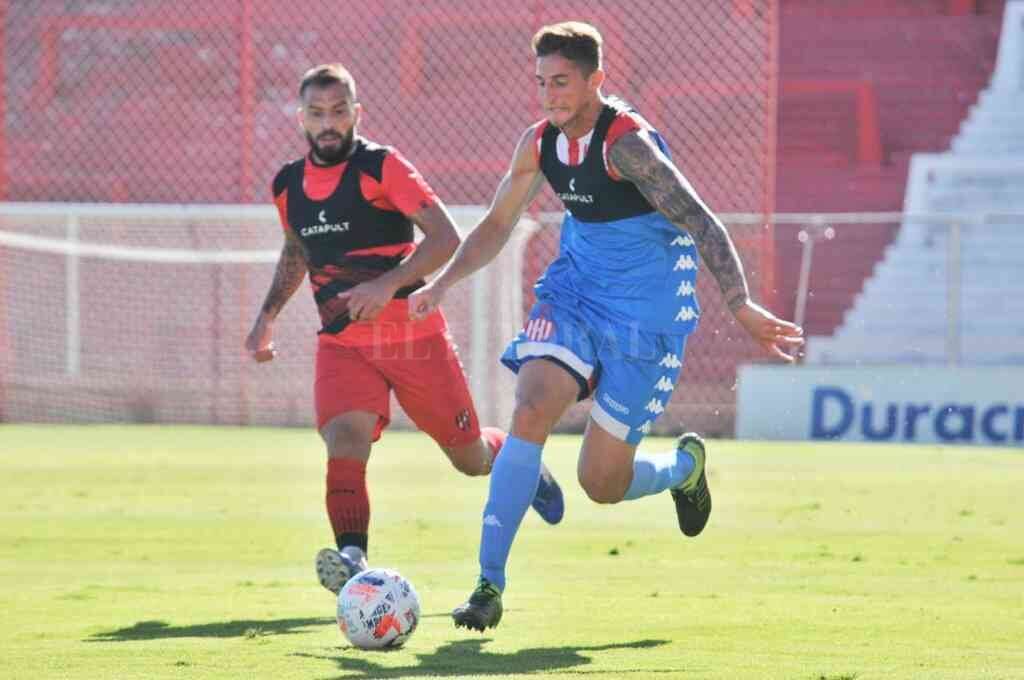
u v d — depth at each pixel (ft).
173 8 254.06
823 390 188.14
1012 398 183.52
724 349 212.43
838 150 280.31
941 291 251.19
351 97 73.77
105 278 213.25
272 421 210.59
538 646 57.98
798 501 119.24
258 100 248.73
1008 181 273.33
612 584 75.77
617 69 236.43
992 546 91.81
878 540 94.94
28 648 57.31
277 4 250.16
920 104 285.02
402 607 56.90
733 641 59.16
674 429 198.90
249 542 94.43
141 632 61.31
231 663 53.98
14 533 98.68
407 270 70.44
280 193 75.77
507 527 59.16
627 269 63.72
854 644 58.29
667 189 60.64
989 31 292.20
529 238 217.56
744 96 232.53
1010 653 56.29
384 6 247.91
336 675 51.31
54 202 247.09
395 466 152.35
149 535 97.81
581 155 62.59
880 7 296.92
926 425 185.37
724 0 233.96
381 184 73.46
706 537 96.73
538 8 242.58
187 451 166.50
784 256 243.60
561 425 201.16
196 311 212.02
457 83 245.04
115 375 213.87
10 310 213.25
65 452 164.76
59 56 253.85
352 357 74.33
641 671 52.29
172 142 247.70
